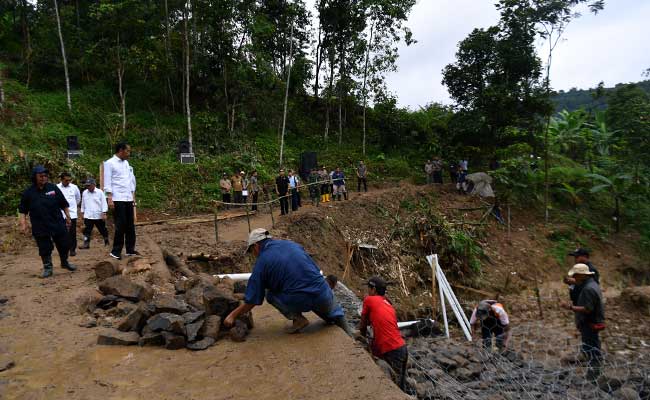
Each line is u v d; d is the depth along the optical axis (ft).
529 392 18.42
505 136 94.27
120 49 84.12
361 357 13.39
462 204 79.46
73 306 18.22
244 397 11.30
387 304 17.49
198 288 19.39
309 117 120.57
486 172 94.79
